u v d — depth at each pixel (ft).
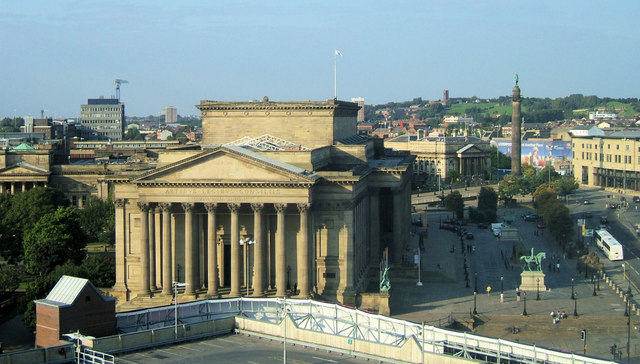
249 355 446.19
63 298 469.16
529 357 407.64
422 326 433.07
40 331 467.52
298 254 654.53
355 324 474.49
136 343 452.76
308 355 445.78
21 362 409.08
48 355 418.92
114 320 483.51
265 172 643.04
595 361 388.98
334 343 453.17
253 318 520.83
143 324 498.69
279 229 646.74
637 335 640.17
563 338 635.25
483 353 413.59
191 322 510.17
